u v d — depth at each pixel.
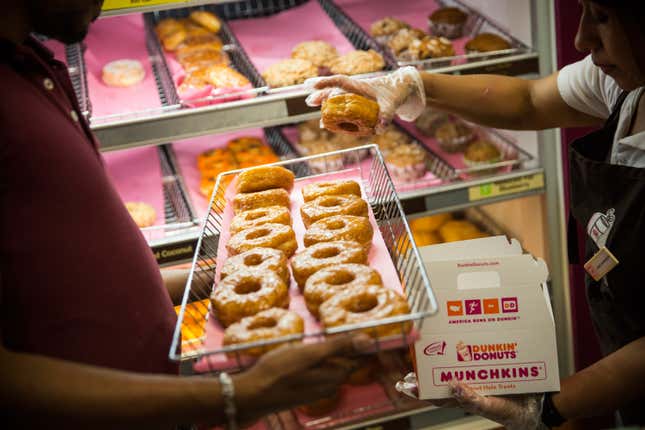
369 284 1.15
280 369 0.94
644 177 1.23
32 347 1.04
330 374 0.97
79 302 1.05
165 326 1.23
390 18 2.73
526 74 2.22
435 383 1.25
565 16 2.11
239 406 0.93
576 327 2.43
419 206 2.29
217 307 1.16
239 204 1.54
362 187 1.65
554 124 1.69
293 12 3.00
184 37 2.69
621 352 1.32
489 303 1.22
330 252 1.29
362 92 1.64
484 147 2.50
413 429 2.31
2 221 1.00
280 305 1.18
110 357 1.10
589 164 1.32
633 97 1.31
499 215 2.77
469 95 1.70
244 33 2.86
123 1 1.94
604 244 1.32
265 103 2.05
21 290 1.02
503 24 2.47
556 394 1.32
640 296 1.29
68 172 1.05
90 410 0.90
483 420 2.33
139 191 2.52
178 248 2.15
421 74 1.69
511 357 1.24
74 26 1.09
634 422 1.40
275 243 1.37
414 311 1.11
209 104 2.28
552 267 2.46
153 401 0.92
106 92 2.44
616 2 1.07
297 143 2.74
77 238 1.05
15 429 0.91
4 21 1.04
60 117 1.09
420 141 2.78
